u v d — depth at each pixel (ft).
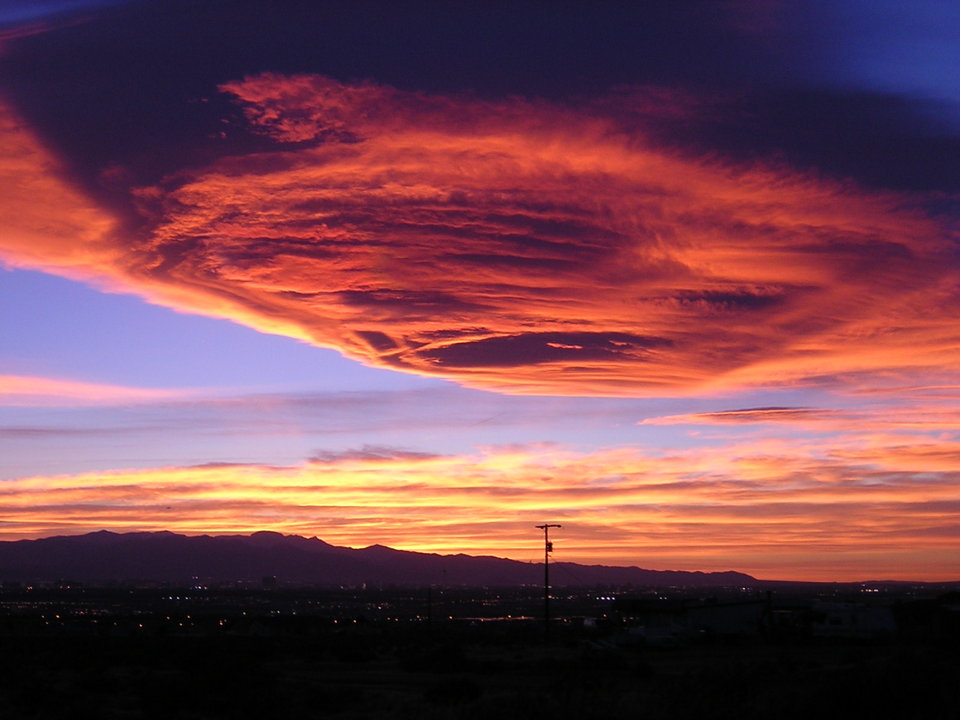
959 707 86.28
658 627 317.01
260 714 121.29
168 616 594.24
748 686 102.99
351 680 183.52
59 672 190.08
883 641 283.79
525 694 106.83
